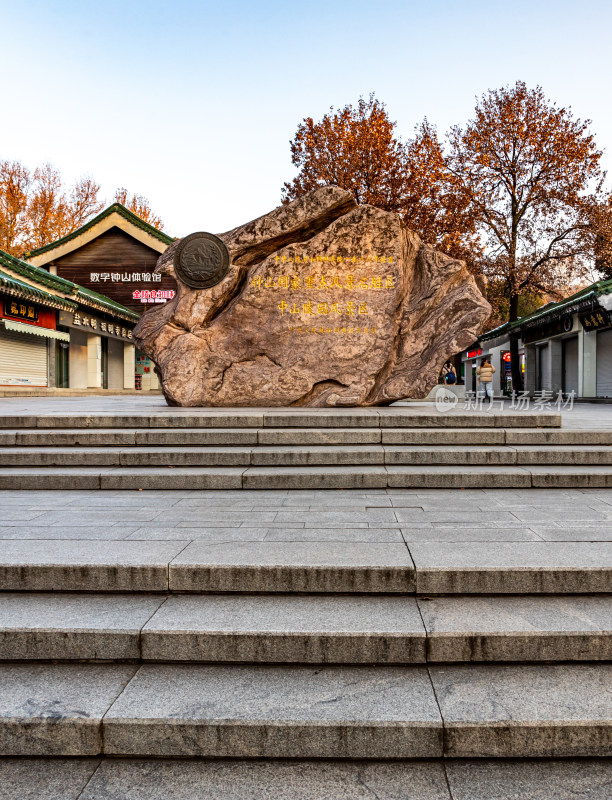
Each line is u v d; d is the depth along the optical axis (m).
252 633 2.64
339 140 23.02
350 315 9.05
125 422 6.57
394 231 9.10
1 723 2.31
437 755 2.27
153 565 3.06
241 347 9.09
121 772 2.24
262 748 2.28
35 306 18.73
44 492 5.07
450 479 5.11
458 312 9.12
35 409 8.62
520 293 25.55
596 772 2.21
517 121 22.38
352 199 9.21
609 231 21.39
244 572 3.05
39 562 3.12
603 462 5.50
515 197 23.75
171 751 2.30
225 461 5.57
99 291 26.78
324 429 6.32
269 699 2.40
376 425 6.49
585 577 3.00
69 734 2.31
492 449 5.56
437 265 9.44
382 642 2.63
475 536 3.57
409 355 9.14
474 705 2.36
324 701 2.39
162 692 2.46
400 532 3.67
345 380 8.98
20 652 2.70
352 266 9.09
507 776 2.20
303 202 9.26
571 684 2.49
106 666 2.67
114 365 27.34
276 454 5.55
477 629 2.65
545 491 4.98
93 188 30.25
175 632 2.66
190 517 4.10
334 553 3.24
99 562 3.11
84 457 5.64
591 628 2.65
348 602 2.96
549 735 2.25
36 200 28.20
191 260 9.27
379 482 5.13
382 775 2.21
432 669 2.61
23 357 18.84
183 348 9.07
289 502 4.59
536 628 2.66
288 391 8.98
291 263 9.08
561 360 22.25
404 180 22.98
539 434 5.98
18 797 2.11
